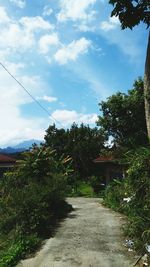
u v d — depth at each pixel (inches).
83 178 1481.3
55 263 338.0
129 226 410.0
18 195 479.2
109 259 344.2
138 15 382.0
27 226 432.1
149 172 373.7
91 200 936.3
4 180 622.8
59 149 1624.0
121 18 385.4
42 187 564.1
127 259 343.9
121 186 673.0
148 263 326.6
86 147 1550.2
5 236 422.0
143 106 892.6
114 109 911.0
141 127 897.5
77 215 594.6
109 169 1167.6
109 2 382.0
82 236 432.1
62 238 425.1
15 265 340.2
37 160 664.4
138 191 381.7
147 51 378.6
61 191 608.7
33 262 345.7
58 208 591.8
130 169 386.3
